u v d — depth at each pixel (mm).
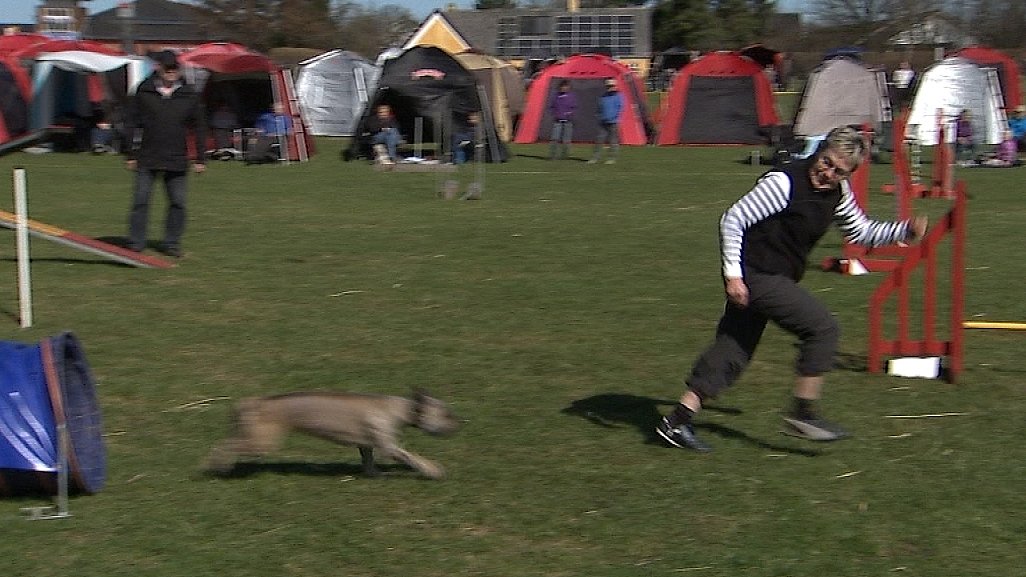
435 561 4711
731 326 6027
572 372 7656
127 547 4824
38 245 12969
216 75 25688
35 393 5199
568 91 26062
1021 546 4859
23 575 4566
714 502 5344
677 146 30094
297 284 10625
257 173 22219
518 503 5336
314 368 7691
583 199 18047
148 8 56219
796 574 4598
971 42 54719
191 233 13922
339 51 33094
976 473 5727
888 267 11664
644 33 68750
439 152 24781
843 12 55281
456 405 6895
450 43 43719
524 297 10078
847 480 5633
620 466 5836
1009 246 13305
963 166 24375
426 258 12156
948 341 7727
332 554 4773
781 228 5746
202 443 6156
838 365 7879
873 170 24125
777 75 53094
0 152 11414
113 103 26406
